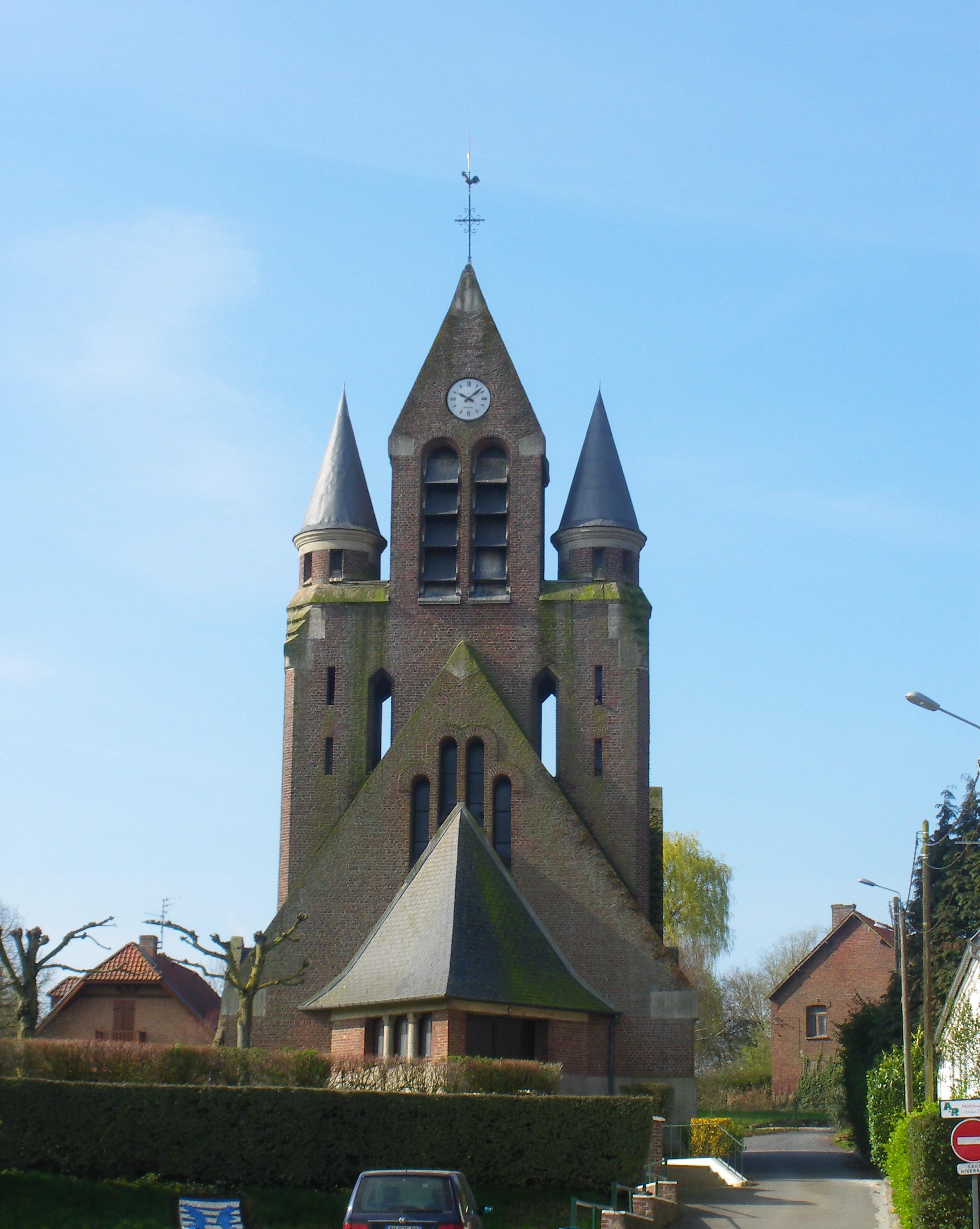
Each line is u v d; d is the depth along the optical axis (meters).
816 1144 60.31
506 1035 44.03
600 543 54.72
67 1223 29.52
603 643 52.94
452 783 50.53
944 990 49.19
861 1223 33.19
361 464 57.38
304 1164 31.36
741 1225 32.97
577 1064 45.31
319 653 53.66
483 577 53.78
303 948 48.53
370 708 53.16
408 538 54.34
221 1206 29.36
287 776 52.91
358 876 49.28
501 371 55.28
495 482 54.44
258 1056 35.53
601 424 57.22
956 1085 40.03
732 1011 114.94
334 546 55.22
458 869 45.66
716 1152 45.31
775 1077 85.31
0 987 47.56
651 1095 45.59
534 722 53.03
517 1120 32.34
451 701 50.81
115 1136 31.28
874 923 85.81
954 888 51.06
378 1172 23.94
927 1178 27.75
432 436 55.00
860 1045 54.84
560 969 46.59
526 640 53.12
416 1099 32.03
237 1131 31.45
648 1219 30.59
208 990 74.44
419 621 53.53
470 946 43.56
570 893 48.22
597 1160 32.34
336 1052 45.19
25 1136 31.19
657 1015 46.88
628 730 52.22
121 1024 66.88
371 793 50.16
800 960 91.06
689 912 81.69
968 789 53.53
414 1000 42.47
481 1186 31.81
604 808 51.59
